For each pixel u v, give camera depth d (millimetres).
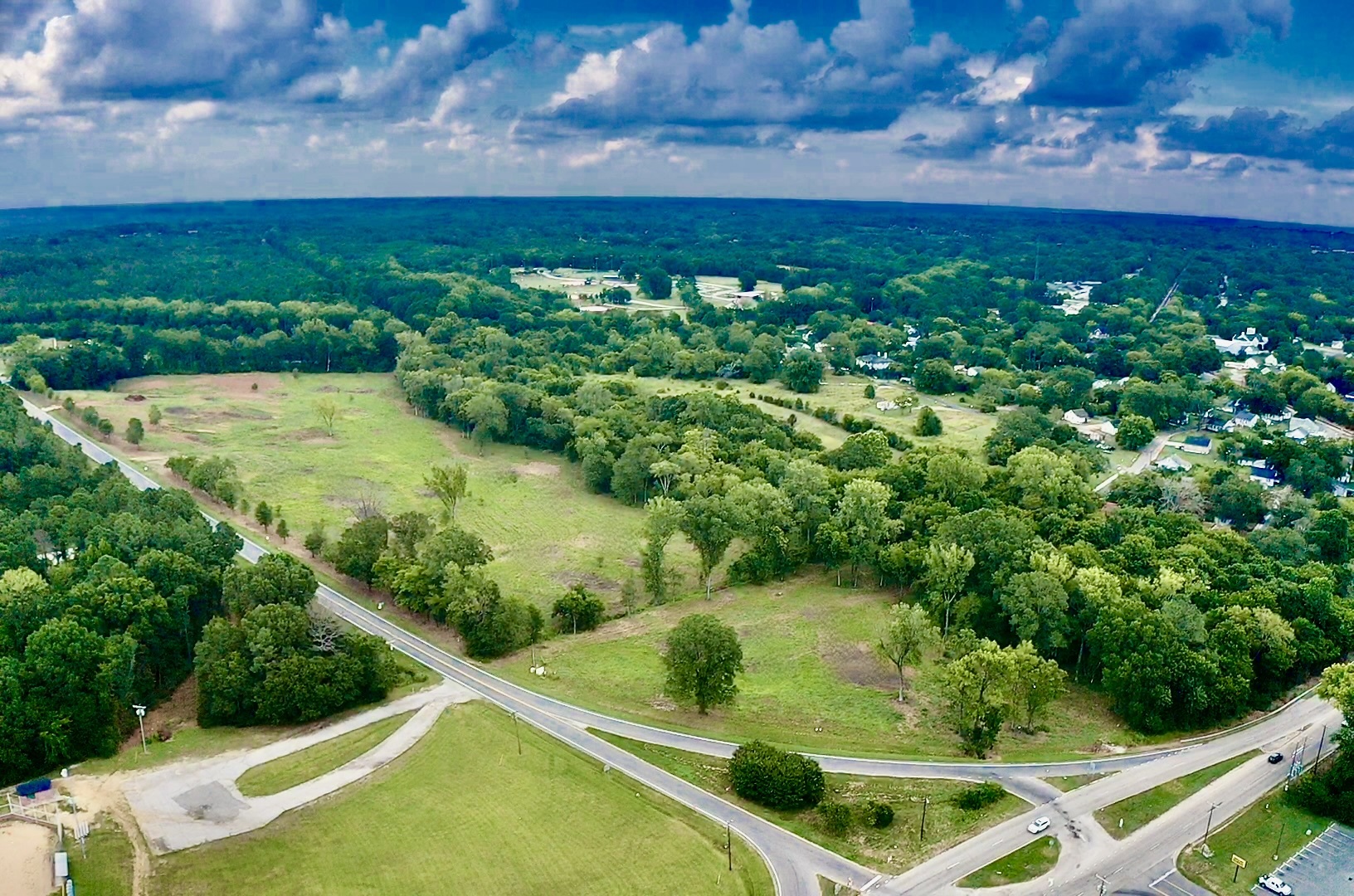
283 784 124375
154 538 174625
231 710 137500
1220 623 155875
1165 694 142750
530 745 134875
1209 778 131000
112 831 113125
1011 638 172250
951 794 125812
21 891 102188
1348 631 165250
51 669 129125
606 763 131500
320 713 139750
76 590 148375
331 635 146875
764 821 119438
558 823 117875
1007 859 112188
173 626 155375
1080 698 157500
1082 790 127562
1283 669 154000
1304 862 113312
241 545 194875
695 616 147750
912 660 157750
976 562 181000
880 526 197625
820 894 106312
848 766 132750
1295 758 135250
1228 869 111312
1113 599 157000
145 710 138750
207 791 122500
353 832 115125
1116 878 109375
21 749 123750
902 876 109250
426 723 139875
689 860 111750
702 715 146500
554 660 164500
